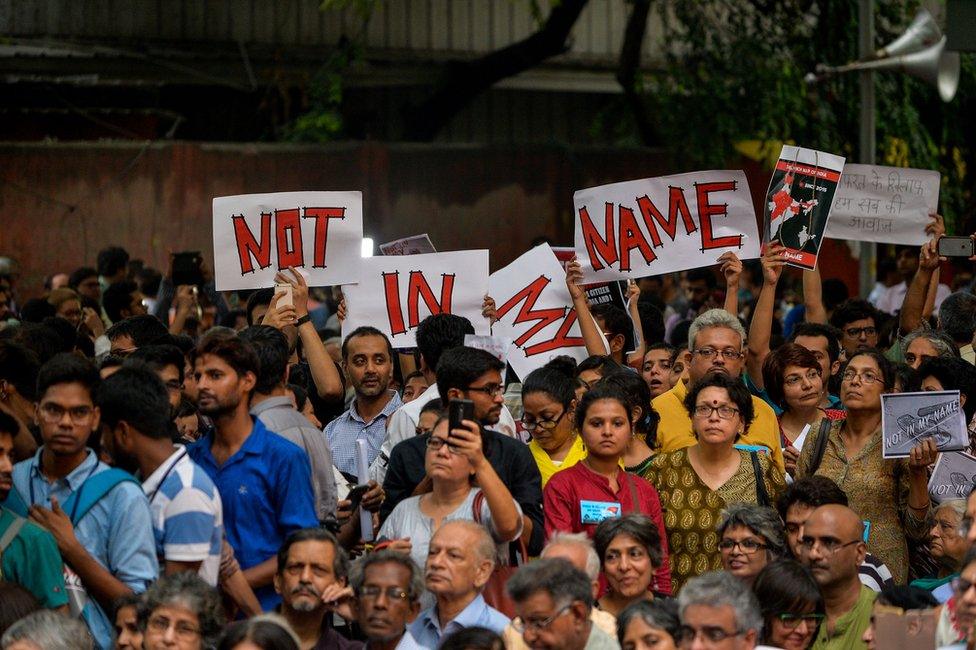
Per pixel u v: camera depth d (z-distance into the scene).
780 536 17.56
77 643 14.38
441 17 63.31
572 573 14.49
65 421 15.93
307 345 22.48
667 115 53.47
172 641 14.79
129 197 50.88
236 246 24.66
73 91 55.25
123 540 15.76
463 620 15.77
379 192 52.31
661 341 26.72
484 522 17.00
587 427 18.72
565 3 56.94
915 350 23.69
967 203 55.25
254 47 59.94
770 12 53.84
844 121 52.88
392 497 18.52
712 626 14.02
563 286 25.44
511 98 65.31
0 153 50.31
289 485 17.31
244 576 16.86
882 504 19.92
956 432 18.94
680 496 19.67
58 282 40.94
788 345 22.22
